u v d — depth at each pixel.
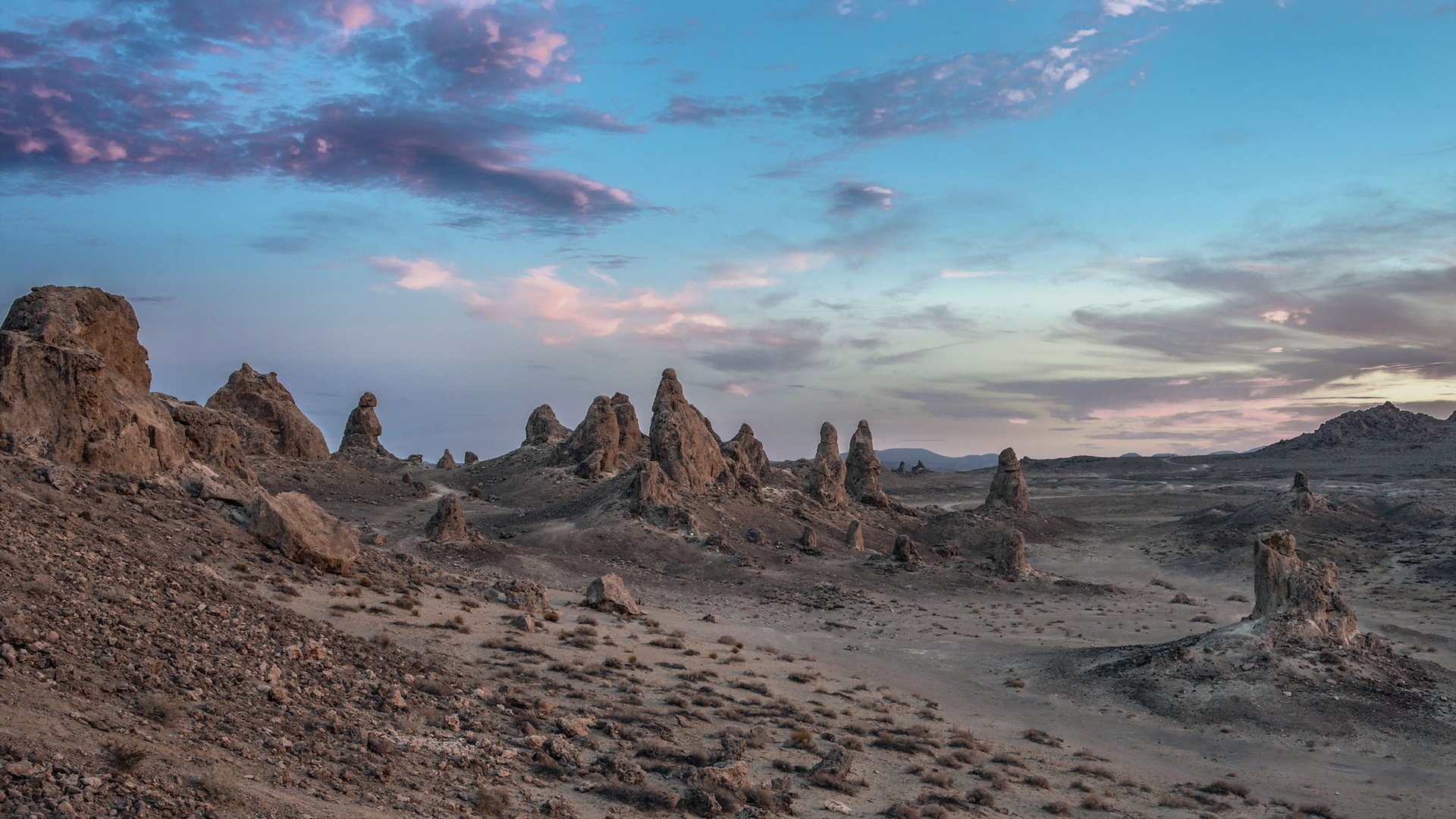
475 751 21.86
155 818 12.44
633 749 25.34
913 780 28.58
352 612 36.53
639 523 103.56
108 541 29.08
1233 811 32.34
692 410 128.75
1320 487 187.50
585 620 50.03
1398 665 51.66
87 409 42.59
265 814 13.80
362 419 163.38
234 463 52.53
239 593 29.75
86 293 51.44
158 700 17.14
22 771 12.21
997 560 99.69
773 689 40.59
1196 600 92.69
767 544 106.12
